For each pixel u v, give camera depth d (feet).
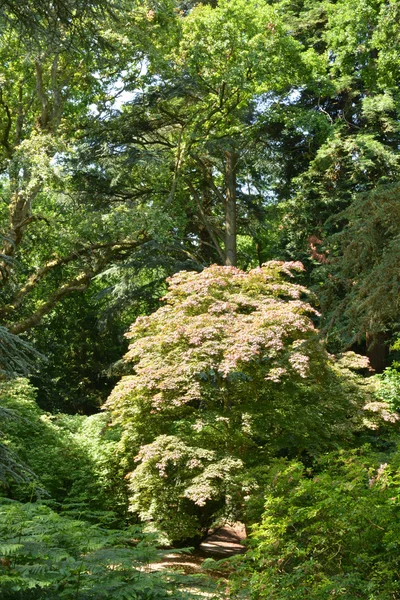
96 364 87.66
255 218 82.69
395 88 69.67
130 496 43.65
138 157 68.18
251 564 20.66
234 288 43.37
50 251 73.72
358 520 18.61
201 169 78.28
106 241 71.56
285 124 75.72
